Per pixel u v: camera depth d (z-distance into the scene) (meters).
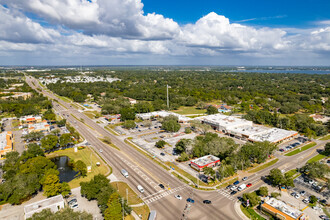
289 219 80.44
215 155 136.88
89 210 88.81
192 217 84.81
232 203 93.94
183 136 182.75
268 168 127.75
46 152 150.88
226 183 110.56
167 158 140.50
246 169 126.12
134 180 113.19
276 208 86.12
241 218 84.56
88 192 92.69
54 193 94.81
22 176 101.12
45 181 95.75
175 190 104.12
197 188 105.81
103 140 175.62
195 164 124.81
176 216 85.44
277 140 165.25
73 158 141.25
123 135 188.88
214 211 88.50
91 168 127.12
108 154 147.88
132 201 94.69
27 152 133.12
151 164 132.12
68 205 91.75
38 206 84.94
